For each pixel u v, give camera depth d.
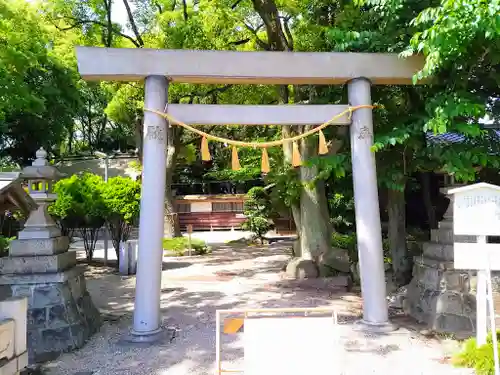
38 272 4.84
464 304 4.97
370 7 6.45
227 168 21.80
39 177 5.04
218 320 3.29
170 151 17.34
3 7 7.56
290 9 9.26
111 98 18.64
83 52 4.81
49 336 4.60
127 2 13.87
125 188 9.74
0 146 20.05
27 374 4.01
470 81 5.60
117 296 7.66
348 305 6.67
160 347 4.70
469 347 4.04
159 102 4.95
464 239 5.07
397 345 4.49
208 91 13.53
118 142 29.70
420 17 4.27
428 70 4.41
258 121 5.13
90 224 10.89
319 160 5.64
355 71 5.16
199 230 23.48
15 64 7.63
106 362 4.31
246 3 11.15
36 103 8.62
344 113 5.21
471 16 3.83
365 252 5.10
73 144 32.09
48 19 12.81
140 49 4.89
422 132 5.69
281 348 2.91
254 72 5.03
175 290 7.95
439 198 12.10
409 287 6.11
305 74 5.11
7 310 3.19
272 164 12.29
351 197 8.91
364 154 5.16
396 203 7.94
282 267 10.29
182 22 12.16
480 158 5.19
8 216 11.48
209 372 3.99
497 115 5.82
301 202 9.48
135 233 15.68
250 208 18.33
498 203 3.71
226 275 9.61
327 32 6.04
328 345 2.91
